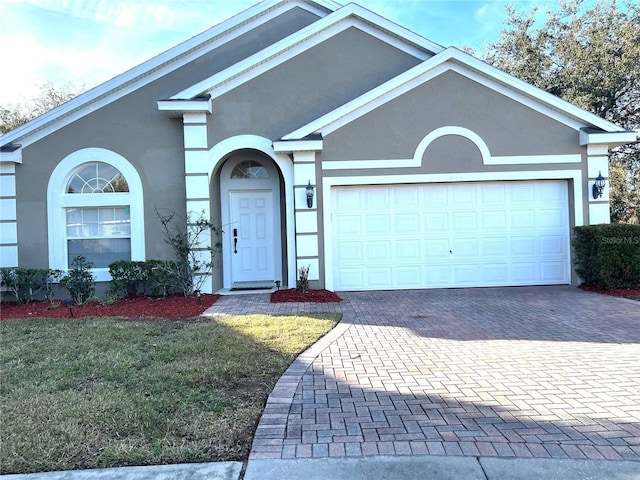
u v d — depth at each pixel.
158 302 9.80
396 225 11.15
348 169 10.80
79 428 3.79
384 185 11.08
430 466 3.16
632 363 5.32
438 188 11.19
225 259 12.05
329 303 9.50
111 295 10.09
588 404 4.16
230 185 12.10
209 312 8.73
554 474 3.05
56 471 3.17
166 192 11.08
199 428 3.79
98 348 6.17
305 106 11.27
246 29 11.96
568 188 11.30
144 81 11.21
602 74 21.33
